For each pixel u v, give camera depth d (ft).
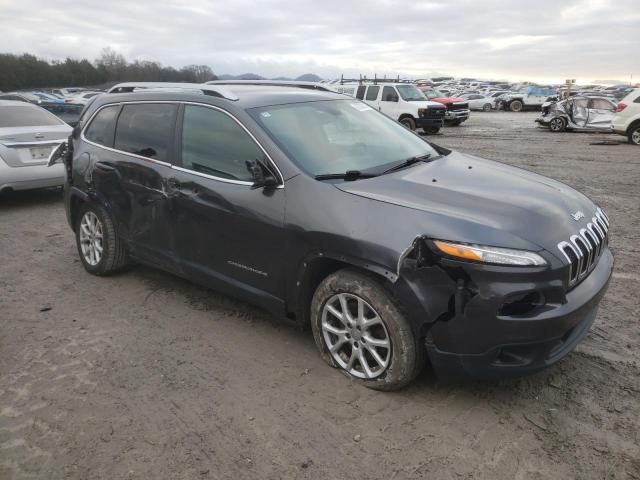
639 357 11.71
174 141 13.89
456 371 9.73
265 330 13.35
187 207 13.25
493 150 50.01
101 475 8.63
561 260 9.28
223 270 12.89
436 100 82.94
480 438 9.28
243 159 12.26
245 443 9.30
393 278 9.63
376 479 8.43
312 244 10.73
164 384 11.11
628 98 54.24
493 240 9.18
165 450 9.18
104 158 15.92
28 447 9.31
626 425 9.50
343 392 10.68
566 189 12.31
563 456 8.80
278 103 13.35
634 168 37.47
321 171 11.55
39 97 85.66
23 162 25.96
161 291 15.92
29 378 11.42
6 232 22.76
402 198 10.36
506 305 9.10
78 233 17.65
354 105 15.17
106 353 12.40
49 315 14.44
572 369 11.30
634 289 15.44
